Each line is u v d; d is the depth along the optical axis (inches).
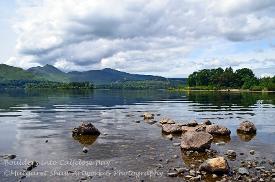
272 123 1674.5
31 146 1057.5
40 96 5216.5
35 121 1732.3
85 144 1091.9
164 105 3046.3
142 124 1604.3
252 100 3909.9
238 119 1847.9
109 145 1075.9
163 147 1047.6
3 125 1568.7
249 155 950.4
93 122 1685.5
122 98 4564.5
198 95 5841.5
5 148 1026.7
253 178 729.0
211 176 749.9
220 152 987.3
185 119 1841.8
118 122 1685.5
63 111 2352.4
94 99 4220.0
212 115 2068.2
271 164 853.2
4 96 5201.8
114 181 705.0
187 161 875.4
